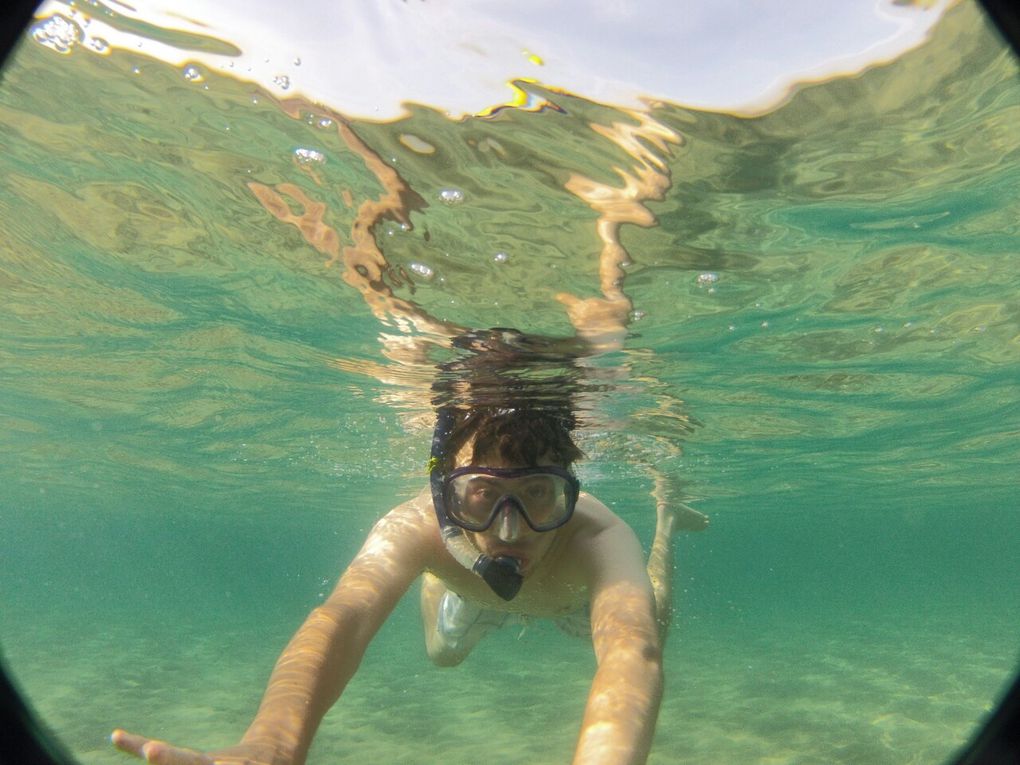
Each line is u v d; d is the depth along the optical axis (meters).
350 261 1.50
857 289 1.61
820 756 2.26
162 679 3.87
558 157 1.12
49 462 5.55
